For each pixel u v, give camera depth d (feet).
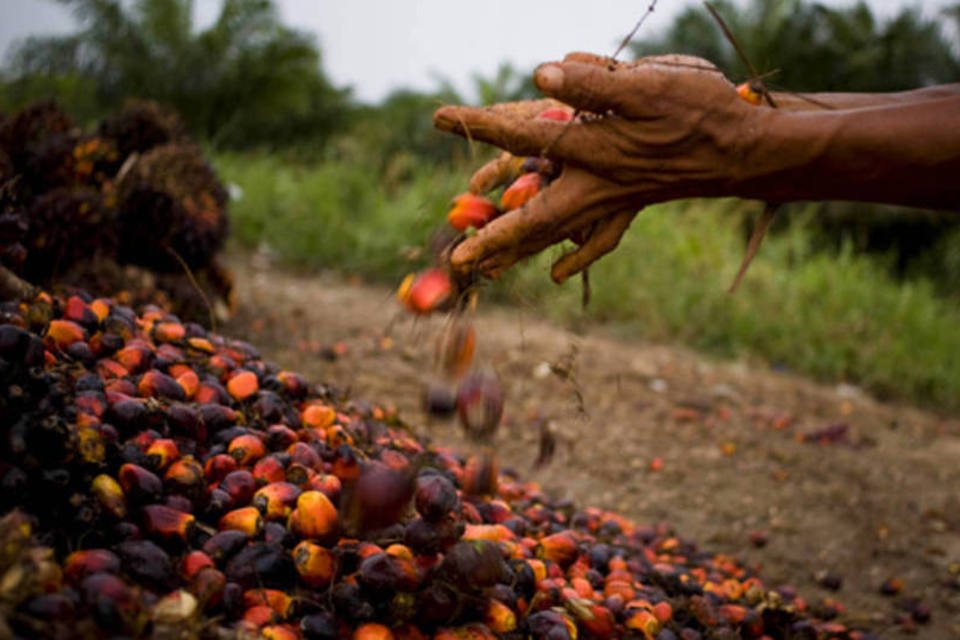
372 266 8.37
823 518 4.65
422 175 9.66
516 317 7.62
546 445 2.45
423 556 2.07
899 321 8.61
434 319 6.69
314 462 2.35
